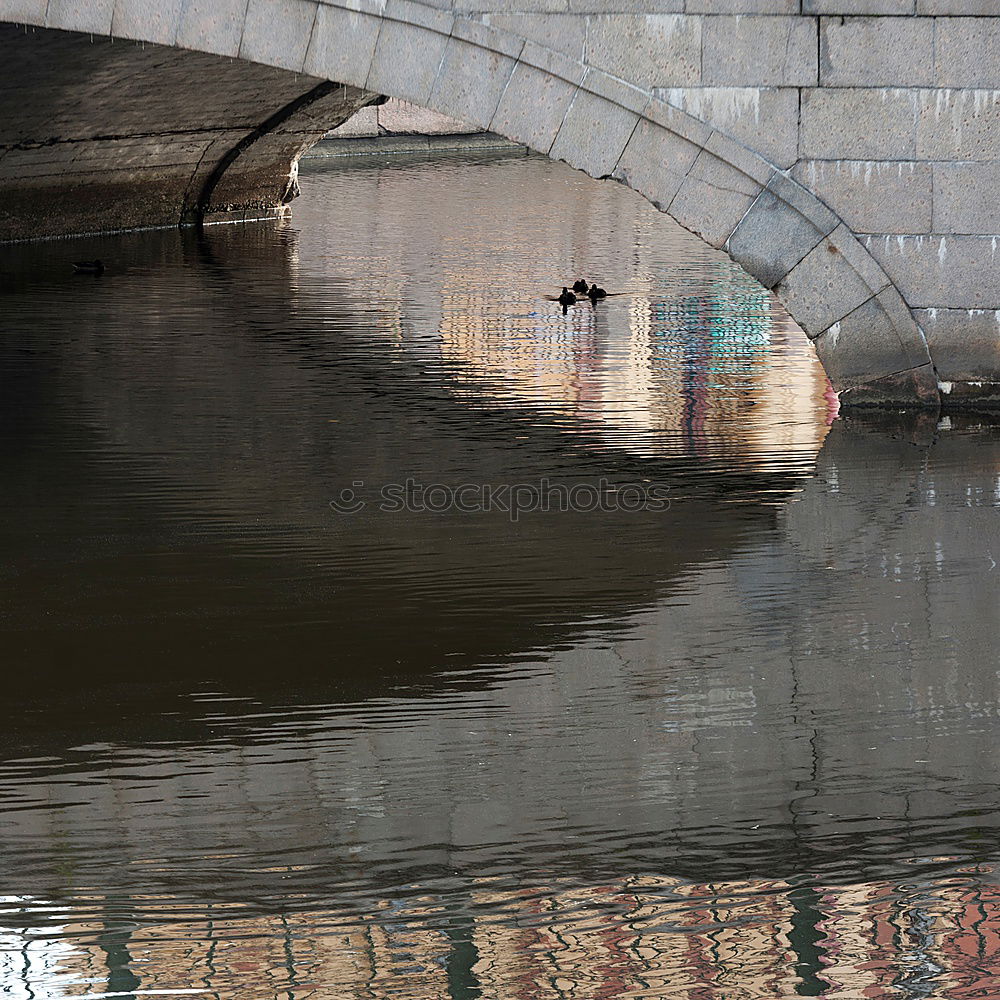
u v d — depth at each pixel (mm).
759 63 17500
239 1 18406
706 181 17938
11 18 18812
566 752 10578
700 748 10617
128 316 24938
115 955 8336
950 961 8219
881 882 8930
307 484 16250
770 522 15086
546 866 9141
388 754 10539
